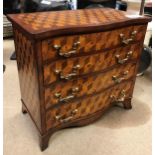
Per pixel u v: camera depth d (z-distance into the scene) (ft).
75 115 4.58
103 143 4.65
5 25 9.59
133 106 5.83
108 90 4.87
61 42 3.53
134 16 4.52
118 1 9.45
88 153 4.39
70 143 4.60
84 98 4.47
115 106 5.82
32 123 5.08
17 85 6.51
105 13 4.82
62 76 3.86
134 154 4.42
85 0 8.71
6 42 9.57
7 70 7.29
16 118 5.23
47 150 4.42
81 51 3.84
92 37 3.82
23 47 4.00
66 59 3.75
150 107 5.82
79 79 4.15
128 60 4.82
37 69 3.53
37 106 4.05
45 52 3.45
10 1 7.31
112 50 4.33
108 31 3.99
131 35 4.47
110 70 4.58
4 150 4.35
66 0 8.38
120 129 5.04
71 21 3.94
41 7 7.32
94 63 4.17
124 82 5.11
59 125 4.47
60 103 4.17
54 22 3.83
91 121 4.99
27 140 4.63
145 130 5.04
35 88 3.89
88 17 4.34
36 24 3.67
